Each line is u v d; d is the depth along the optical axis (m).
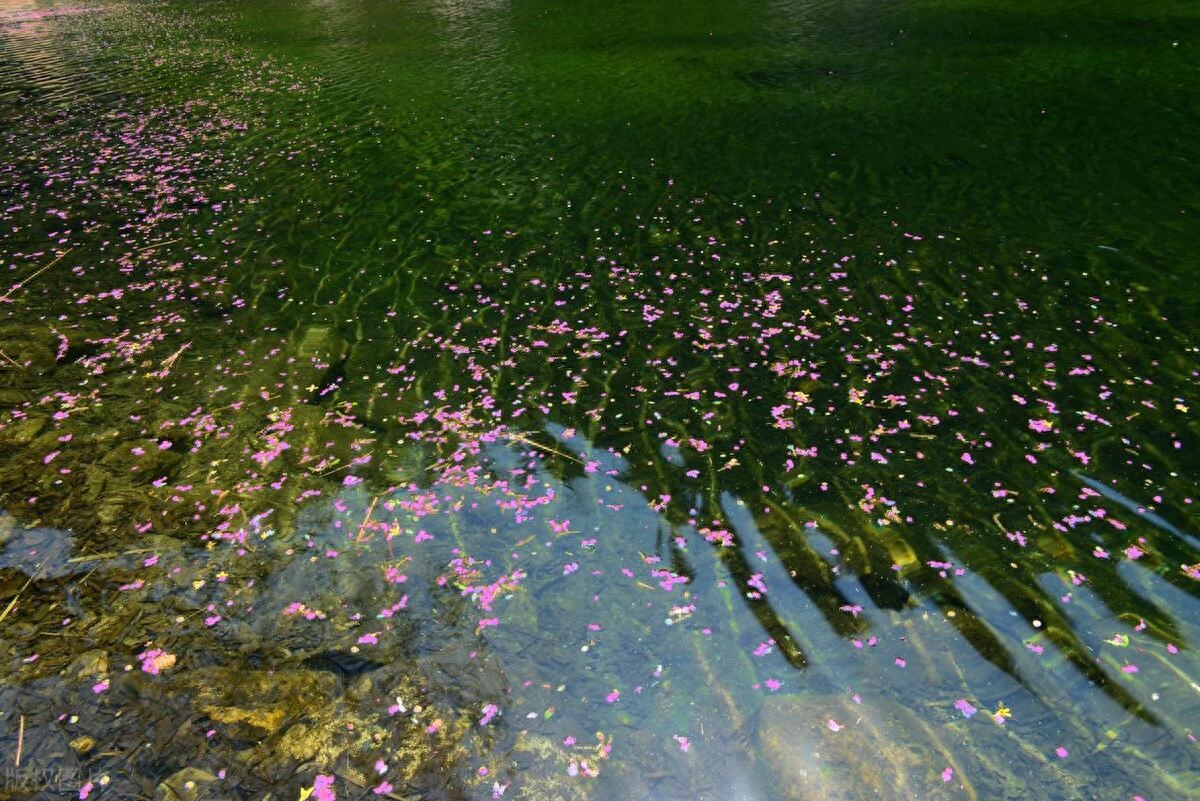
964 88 22.41
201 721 6.64
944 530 8.51
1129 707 6.66
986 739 6.43
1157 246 14.03
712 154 19.47
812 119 21.20
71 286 14.21
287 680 7.02
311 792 6.09
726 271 14.08
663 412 10.57
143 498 9.24
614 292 13.62
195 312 13.34
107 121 23.56
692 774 6.27
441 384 11.35
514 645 7.39
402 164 19.88
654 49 29.03
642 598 7.88
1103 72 22.55
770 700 6.79
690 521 8.80
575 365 11.66
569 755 6.42
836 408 10.45
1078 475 9.16
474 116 23.09
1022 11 29.23
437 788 6.16
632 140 20.70
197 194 18.31
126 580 8.11
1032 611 7.56
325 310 13.36
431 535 8.69
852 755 6.26
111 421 10.57
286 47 32.84
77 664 7.16
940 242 14.62
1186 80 21.42
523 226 16.31
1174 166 17.00
